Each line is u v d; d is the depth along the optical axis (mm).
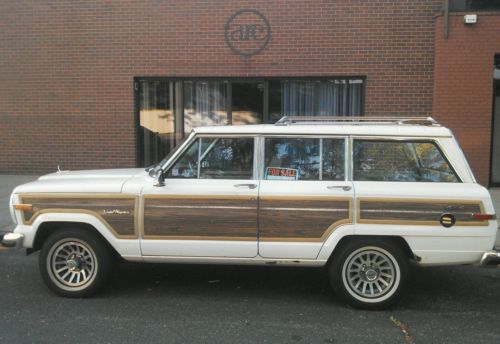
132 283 5691
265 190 4945
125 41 11227
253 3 10820
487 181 10242
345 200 4875
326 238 4891
